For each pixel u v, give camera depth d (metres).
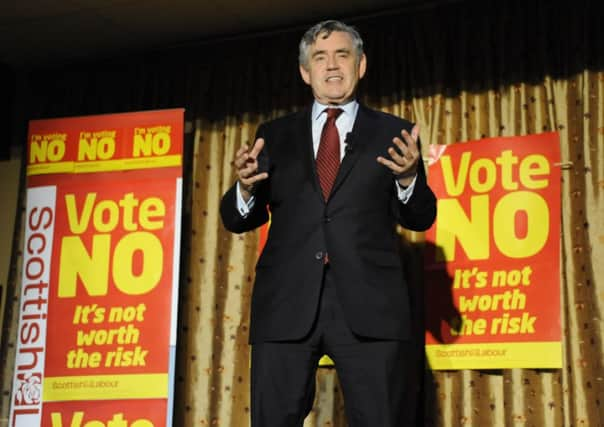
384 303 2.03
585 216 3.25
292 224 2.12
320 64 2.28
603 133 3.29
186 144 3.97
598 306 3.16
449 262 3.29
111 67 4.20
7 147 4.27
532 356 3.09
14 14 3.76
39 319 3.34
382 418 1.97
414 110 3.60
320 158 2.19
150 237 3.33
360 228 2.08
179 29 3.93
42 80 4.30
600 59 3.37
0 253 4.18
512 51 3.52
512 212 3.24
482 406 3.25
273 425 2.01
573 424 3.12
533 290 3.15
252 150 2.05
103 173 3.43
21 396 3.29
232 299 3.71
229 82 3.97
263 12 3.77
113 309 3.29
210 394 3.63
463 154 3.37
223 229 3.79
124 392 3.21
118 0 3.64
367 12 3.77
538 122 3.42
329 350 2.06
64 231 3.40
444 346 3.22
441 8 3.67
